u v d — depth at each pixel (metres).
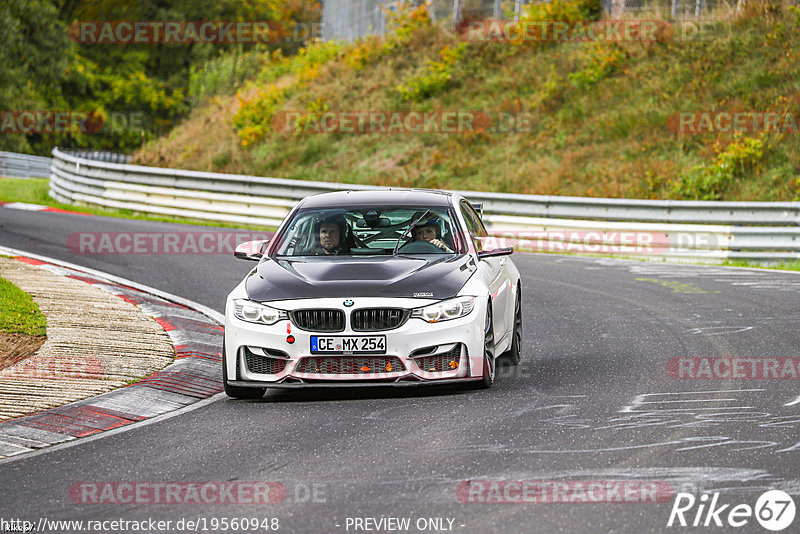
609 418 24.64
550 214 73.50
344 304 27.06
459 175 96.75
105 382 29.44
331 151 107.69
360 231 31.34
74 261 58.66
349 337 26.91
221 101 134.50
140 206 91.94
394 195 33.19
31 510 18.28
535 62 112.62
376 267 28.95
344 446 22.47
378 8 151.75
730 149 82.94
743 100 91.94
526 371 31.69
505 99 107.12
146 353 33.56
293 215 32.50
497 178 93.75
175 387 29.75
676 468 19.98
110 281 52.12
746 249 63.97
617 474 19.62
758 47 100.44
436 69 114.94
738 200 78.94
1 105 189.25
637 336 37.81
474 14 130.00
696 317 42.09
